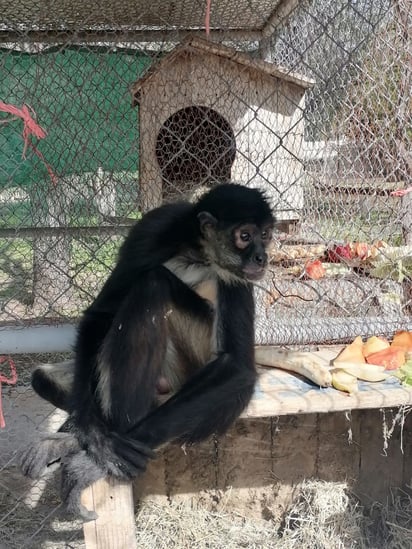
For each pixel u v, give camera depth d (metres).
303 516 1.53
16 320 1.55
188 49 1.76
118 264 1.38
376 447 1.61
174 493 1.60
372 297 1.71
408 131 1.62
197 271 1.40
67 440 1.23
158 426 1.22
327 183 1.85
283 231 1.92
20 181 2.24
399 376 1.43
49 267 2.01
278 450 1.60
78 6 1.67
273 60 2.01
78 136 2.05
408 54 1.57
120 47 1.87
